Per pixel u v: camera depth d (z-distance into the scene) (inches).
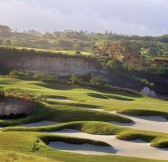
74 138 1840.6
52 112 2549.2
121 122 2413.9
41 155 1491.1
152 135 1985.7
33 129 2086.6
